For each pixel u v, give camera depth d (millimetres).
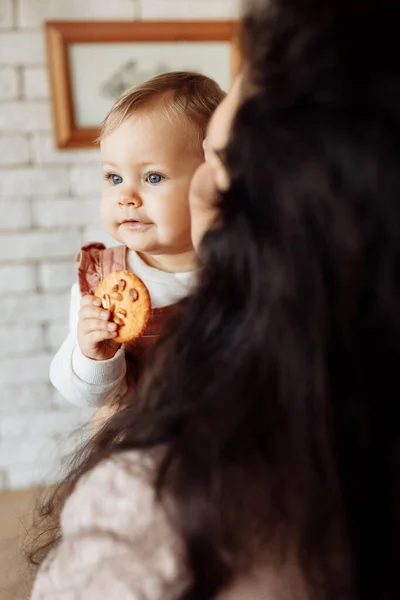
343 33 361
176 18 1849
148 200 922
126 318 835
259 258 393
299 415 396
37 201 1883
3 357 1948
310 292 378
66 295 1947
